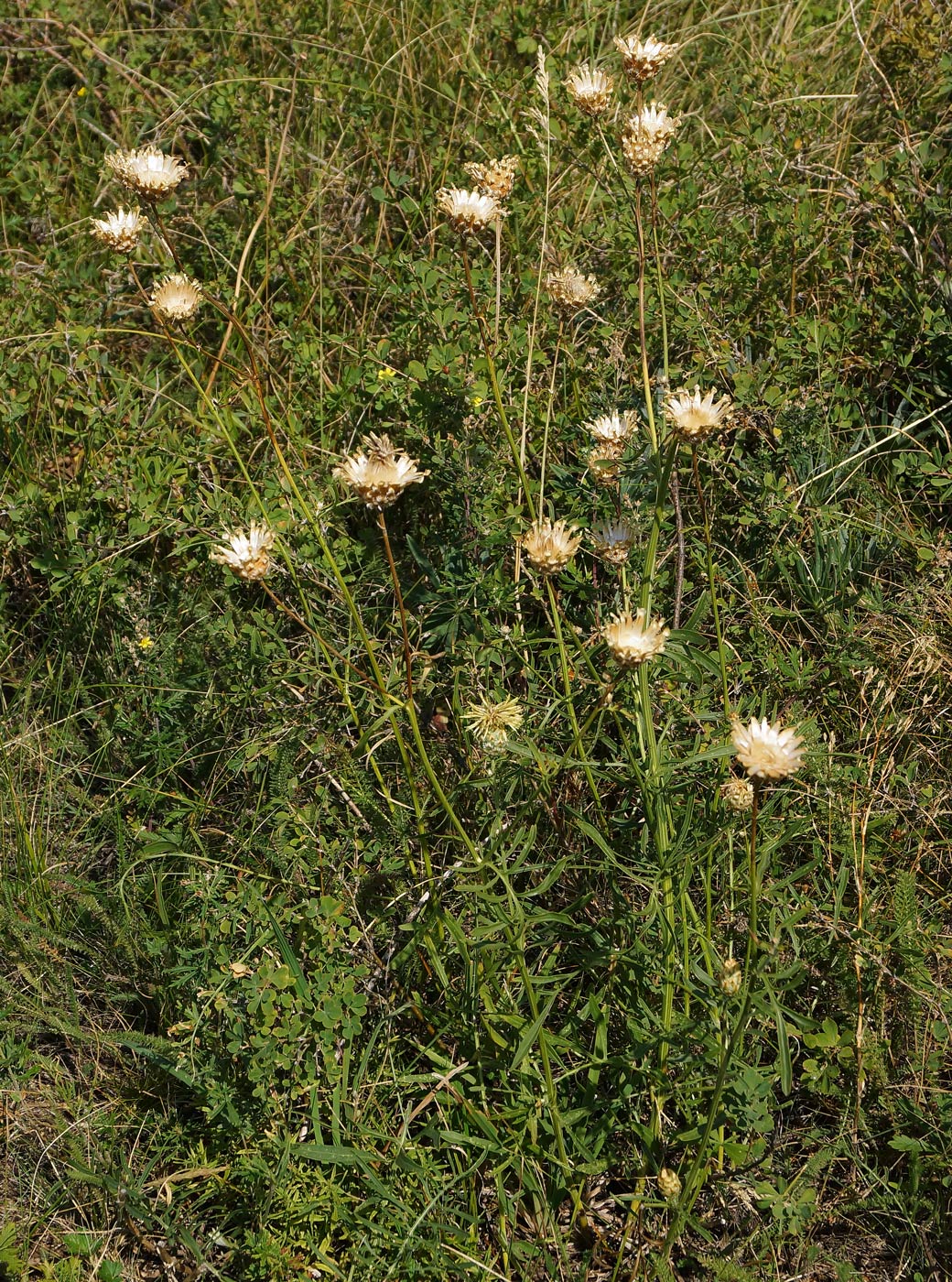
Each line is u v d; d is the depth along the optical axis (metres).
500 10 1.74
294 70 1.75
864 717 1.25
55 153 1.81
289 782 1.21
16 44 1.93
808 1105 1.16
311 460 1.39
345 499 1.32
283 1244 1.10
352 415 1.41
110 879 1.28
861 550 1.33
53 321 1.53
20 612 1.43
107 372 1.46
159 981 1.21
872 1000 1.15
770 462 1.33
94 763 1.34
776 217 1.41
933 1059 1.14
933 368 1.39
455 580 1.27
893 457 1.39
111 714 1.34
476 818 1.19
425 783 1.23
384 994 1.19
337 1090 1.11
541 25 1.69
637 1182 1.12
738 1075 1.07
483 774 1.16
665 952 1.08
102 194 1.65
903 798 1.23
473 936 1.08
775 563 1.32
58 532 1.40
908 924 1.15
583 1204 1.13
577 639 1.15
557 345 1.26
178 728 1.32
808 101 1.54
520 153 1.48
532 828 1.10
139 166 1.14
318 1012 1.11
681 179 1.44
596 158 1.45
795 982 1.06
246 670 1.26
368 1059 1.15
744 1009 1.02
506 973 1.14
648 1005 1.12
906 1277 1.10
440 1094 1.13
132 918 1.22
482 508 1.27
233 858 1.23
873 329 1.41
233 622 1.29
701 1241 1.11
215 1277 1.12
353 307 1.54
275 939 1.14
